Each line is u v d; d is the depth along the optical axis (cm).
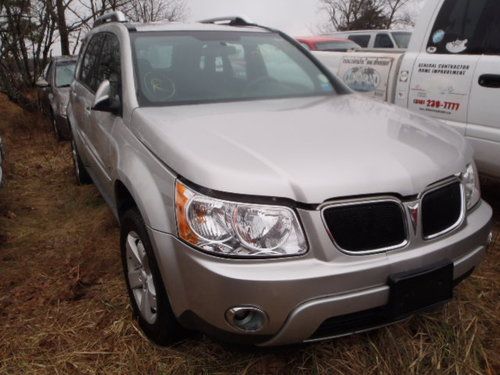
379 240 208
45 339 271
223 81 333
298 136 243
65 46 1153
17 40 1083
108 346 263
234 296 198
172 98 308
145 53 328
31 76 1178
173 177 222
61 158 683
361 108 308
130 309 291
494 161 376
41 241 402
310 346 251
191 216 206
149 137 255
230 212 200
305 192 200
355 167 212
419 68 429
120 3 1252
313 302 199
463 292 296
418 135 255
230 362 246
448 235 227
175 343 257
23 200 511
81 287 323
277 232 200
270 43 378
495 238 362
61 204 495
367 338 255
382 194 207
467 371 238
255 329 205
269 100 322
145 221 230
